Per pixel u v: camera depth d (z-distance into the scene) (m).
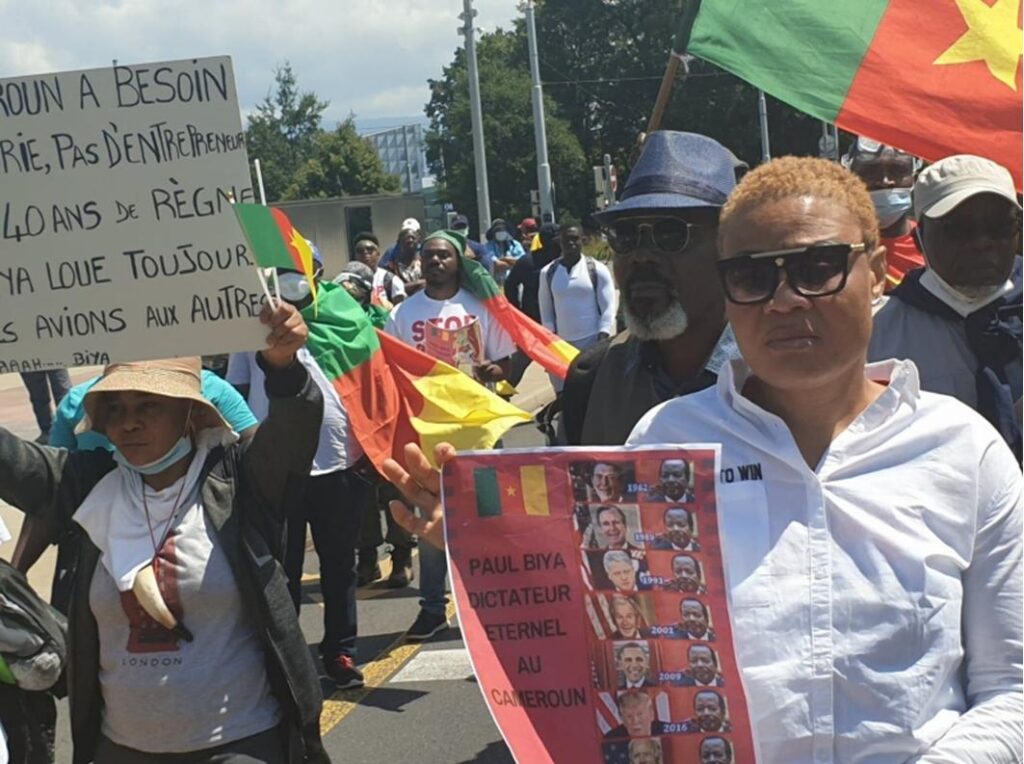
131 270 2.76
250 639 3.02
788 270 1.75
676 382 2.95
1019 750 1.70
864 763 1.70
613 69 71.19
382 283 14.95
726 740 1.75
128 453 3.01
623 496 1.80
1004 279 3.24
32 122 2.74
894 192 4.94
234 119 2.72
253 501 3.08
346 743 4.96
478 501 1.84
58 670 3.15
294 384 2.93
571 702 1.80
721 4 3.84
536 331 6.92
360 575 7.38
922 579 1.73
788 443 1.79
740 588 1.77
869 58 3.79
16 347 2.80
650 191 2.87
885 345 3.35
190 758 2.96
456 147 74.56
